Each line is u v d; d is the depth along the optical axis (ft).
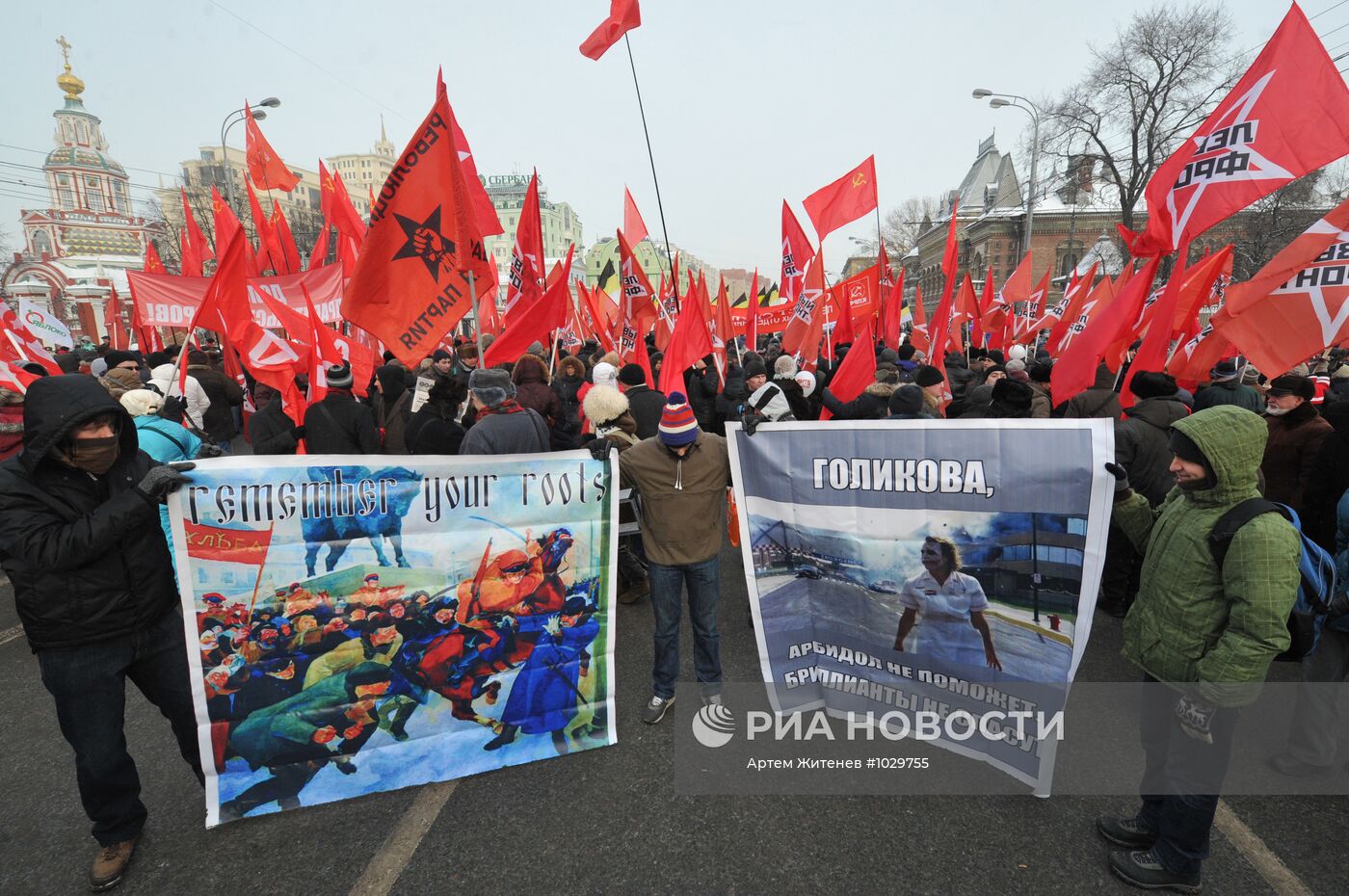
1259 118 12.03
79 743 7.43
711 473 10.08
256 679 8.55
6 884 7.64
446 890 7.42
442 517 9.22
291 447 15.12
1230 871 7.50
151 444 10.57
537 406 17.43
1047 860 7.64
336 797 8.89
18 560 6.91
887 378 20.22
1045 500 8.27
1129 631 7.70
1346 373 21.53
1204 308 23.82
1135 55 82.38
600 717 10.07
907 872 7.52
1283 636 6.14
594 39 14.07
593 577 9.96
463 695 9.44
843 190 25.26
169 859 7.96
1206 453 6.52
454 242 11.37
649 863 7.73
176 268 144.66
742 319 33.47
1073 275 31.86
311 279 26.43
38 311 26.55
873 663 9.75
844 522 9.50
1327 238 12.14
